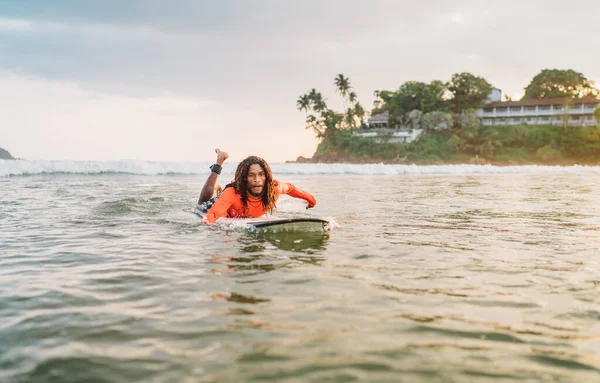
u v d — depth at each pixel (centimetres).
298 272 288
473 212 621
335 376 151
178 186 1107
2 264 309
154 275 279
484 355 169
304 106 10938
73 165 1798
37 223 493
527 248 369
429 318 206
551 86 11169
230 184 526
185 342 179
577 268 302
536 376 153
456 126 10156
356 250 358
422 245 380
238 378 150
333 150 10588
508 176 2194
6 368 159
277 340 181
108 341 181
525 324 200
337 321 202
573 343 180
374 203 741
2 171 1619
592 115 9850
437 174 2448
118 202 699
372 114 11550
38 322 201
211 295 239
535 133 9619
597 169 3428
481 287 256
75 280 269
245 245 378
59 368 159
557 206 709
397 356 167
